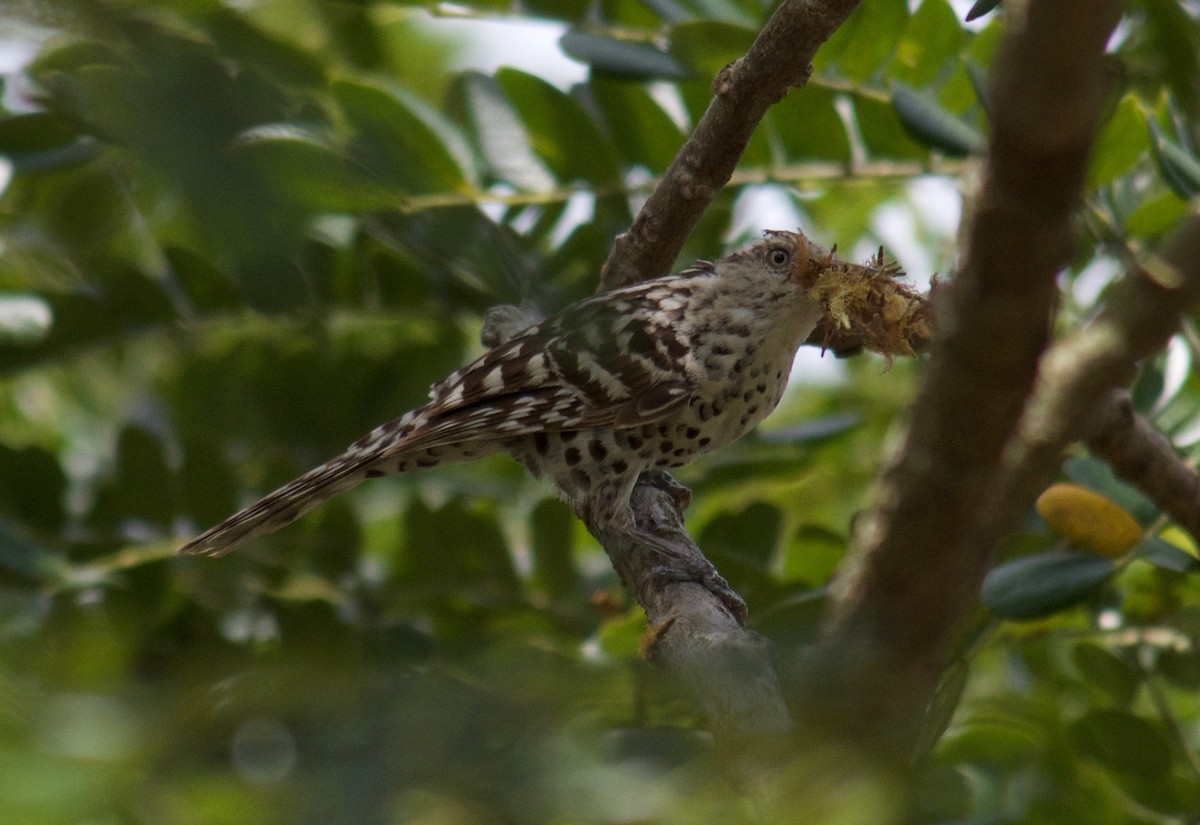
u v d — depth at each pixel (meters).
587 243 9.55
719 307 9.02
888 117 9.09
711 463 9.85
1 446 8.47
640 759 2.47
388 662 2.60
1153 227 8.38
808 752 2.46
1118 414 7.10
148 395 9.78
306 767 2.21
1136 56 8.70
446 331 9.84
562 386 8.93
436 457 9.22
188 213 2.06
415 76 9.83
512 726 2.31
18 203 8.63
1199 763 8.02
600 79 9.18
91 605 8.05
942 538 2.94
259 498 9.32
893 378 12.12
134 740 2.24
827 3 7.40
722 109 8.02
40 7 2.01
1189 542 8.02
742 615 7.65
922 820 3.07
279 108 2.45
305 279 2.94
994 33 8.91
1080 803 7.87
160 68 2.05
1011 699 8.30
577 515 9.05
